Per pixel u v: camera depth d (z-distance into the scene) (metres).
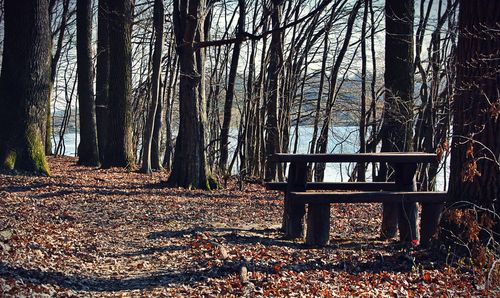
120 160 25.34
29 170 18.88
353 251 9.31
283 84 26.53
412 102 15.09
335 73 25.06
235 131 38.59
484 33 7.99
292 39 28.00
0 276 6.98
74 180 18.88
